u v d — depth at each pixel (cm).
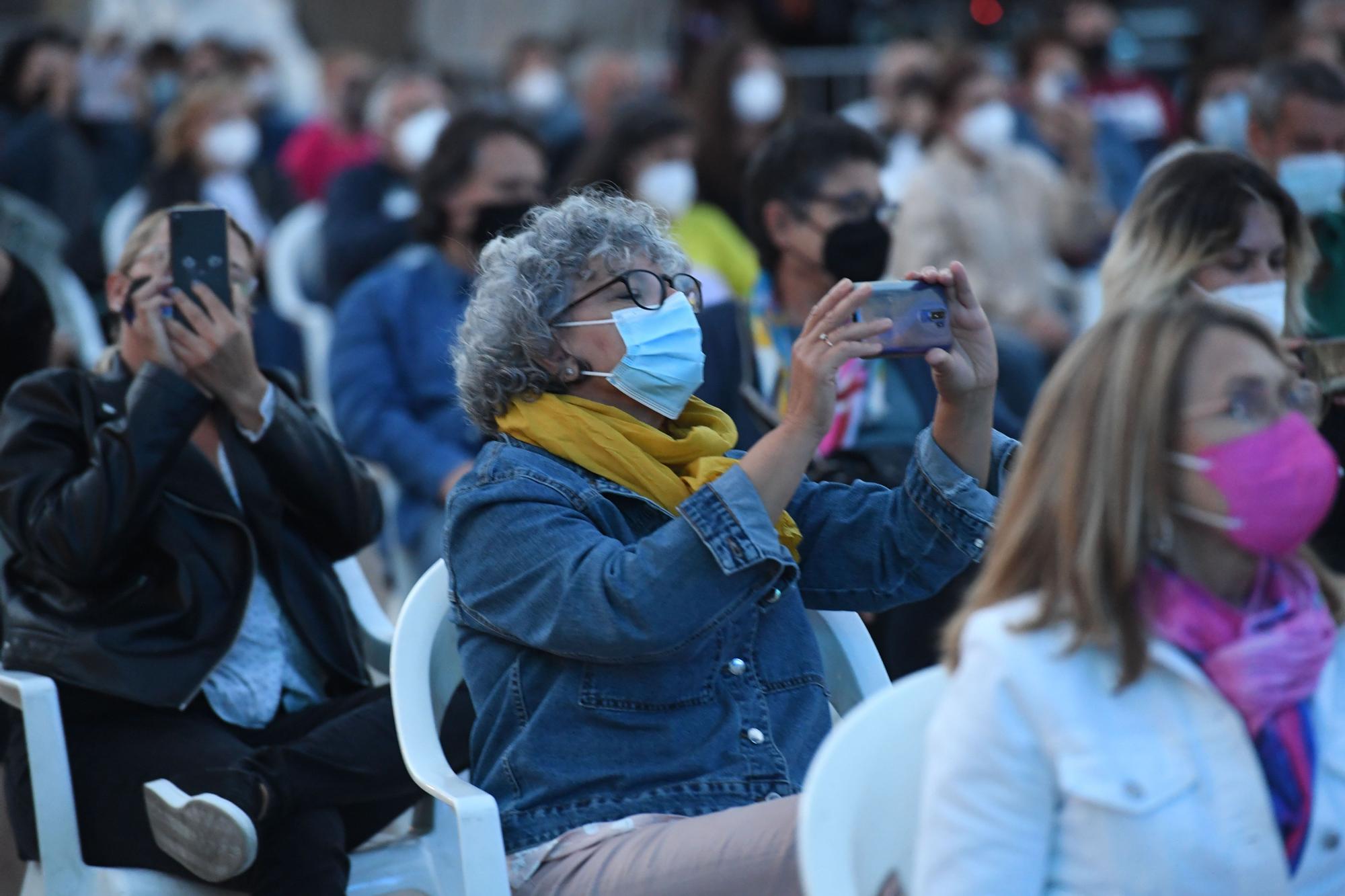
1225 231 1029
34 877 973
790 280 1270
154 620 977
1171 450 573
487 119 1587
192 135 2389
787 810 735
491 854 759
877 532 862
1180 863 563
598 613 747
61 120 2691
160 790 896
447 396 1570
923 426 1229
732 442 861
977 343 823
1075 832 575
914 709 646
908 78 3045
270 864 910
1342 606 623
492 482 805
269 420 1024
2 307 1148
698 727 790
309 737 940
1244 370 570
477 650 817
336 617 1053
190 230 979
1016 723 577
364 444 1548
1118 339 582
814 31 4103
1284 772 582
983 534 833
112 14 4091
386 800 1004
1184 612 578
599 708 781
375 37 4656
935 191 2025
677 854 740
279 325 2169
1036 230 2108
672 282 840
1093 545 571
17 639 982
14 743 980
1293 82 1396
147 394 954
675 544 742
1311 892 585
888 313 796
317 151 2941
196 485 1000
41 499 961
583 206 840
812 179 1234
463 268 1591
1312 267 1096
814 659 847
